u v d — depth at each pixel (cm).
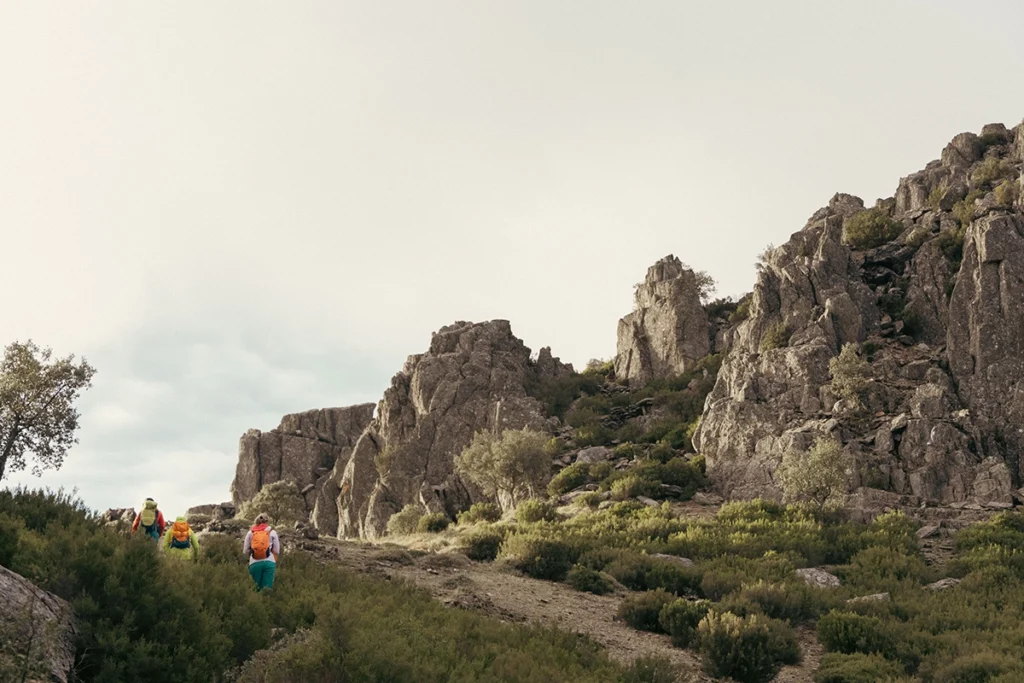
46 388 3972
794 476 4578
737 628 2162
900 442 4988
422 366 7669
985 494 4603
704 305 8881
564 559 3312
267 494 6231
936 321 6312
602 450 6325
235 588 1545
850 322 6278
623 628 2488
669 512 4609
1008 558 3438
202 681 1224
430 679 1386
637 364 8381
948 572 3409
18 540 1342
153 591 1297
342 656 1267
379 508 6869
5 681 964
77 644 1166
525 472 5931
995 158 7850
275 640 1453
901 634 2330
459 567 3114
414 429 7312
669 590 3012
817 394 5628
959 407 5328
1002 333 5544
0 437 3881
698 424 6028
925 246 6844
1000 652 2169
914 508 4478
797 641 2338
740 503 4594
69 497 1669
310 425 9181
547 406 7812
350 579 2086
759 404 5631
